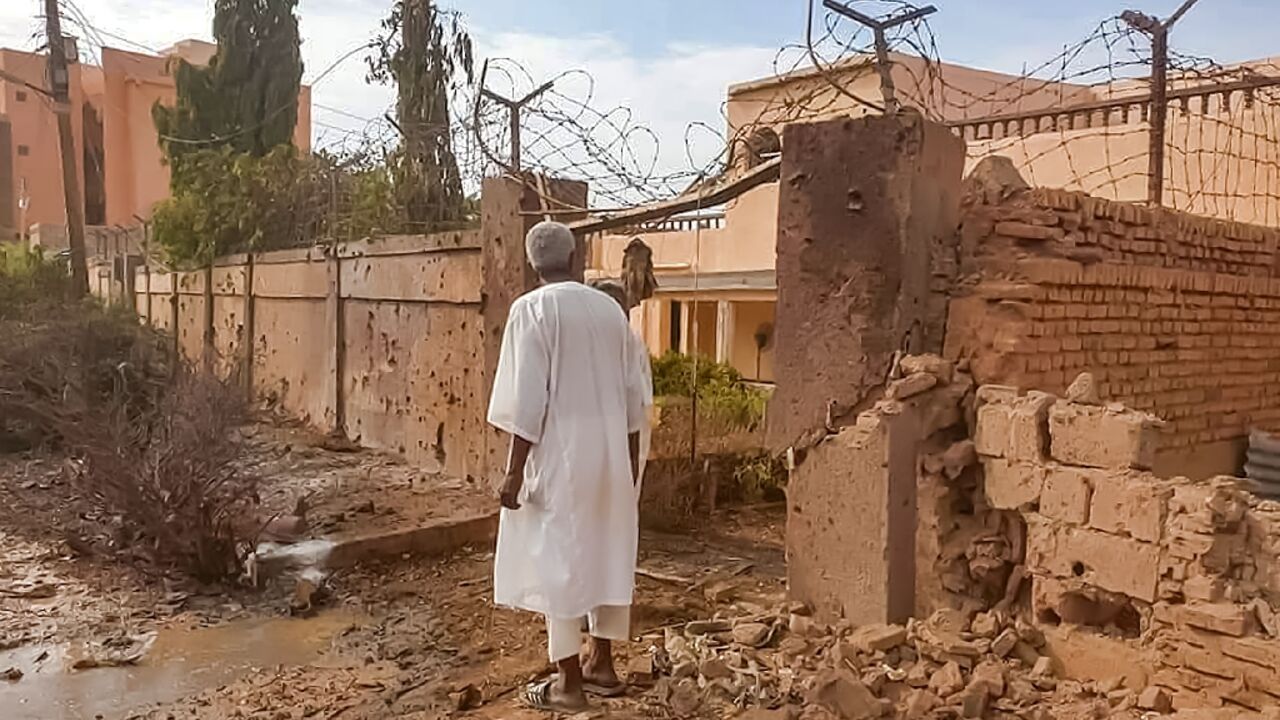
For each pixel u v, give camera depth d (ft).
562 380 15.01
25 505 31.94
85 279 58.29
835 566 18.56
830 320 18.72
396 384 39.34
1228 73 27.66
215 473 25.09
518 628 20.83
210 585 24.18
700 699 15.79
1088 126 35.27
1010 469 16.63
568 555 14.96
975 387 17.81
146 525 24.90
